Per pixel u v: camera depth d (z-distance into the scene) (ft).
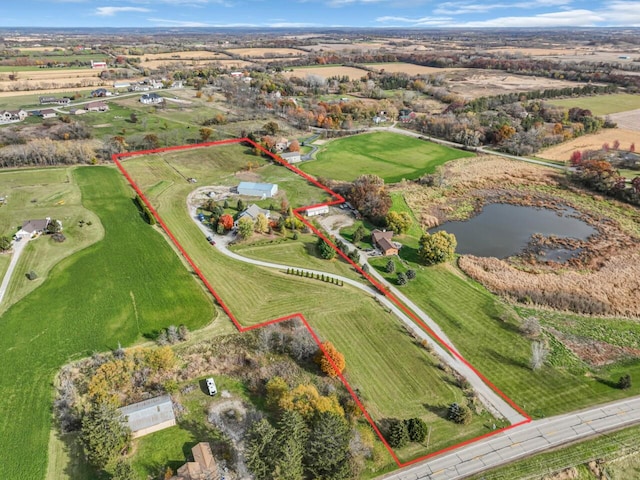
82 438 144.87
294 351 194.90
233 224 303.27
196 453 144.97
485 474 146.61
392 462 150.30
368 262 272.72
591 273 268.82
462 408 166.71
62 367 186.39
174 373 184.55
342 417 154.40
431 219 336.08
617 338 213.46
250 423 161.89
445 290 248.11
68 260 261.24
